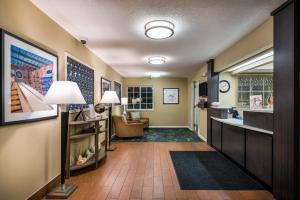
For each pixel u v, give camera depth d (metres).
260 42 2.83
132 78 8.91
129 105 8.90
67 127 2.60
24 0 2.08
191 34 3.19
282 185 2.25
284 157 2.22
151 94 8.95
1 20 1.77
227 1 2.16
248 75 5.47
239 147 3.47
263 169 2.72
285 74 2.19
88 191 2.57
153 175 3.14
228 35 3.23
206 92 5.55
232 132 3.78
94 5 2.25
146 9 2.35
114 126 6.57
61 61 2.90
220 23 2.75
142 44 3.74
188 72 7.39
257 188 2.69
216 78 5.18
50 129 2.60
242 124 3.40
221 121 4.26
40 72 2.33
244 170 3.33
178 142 5.72
